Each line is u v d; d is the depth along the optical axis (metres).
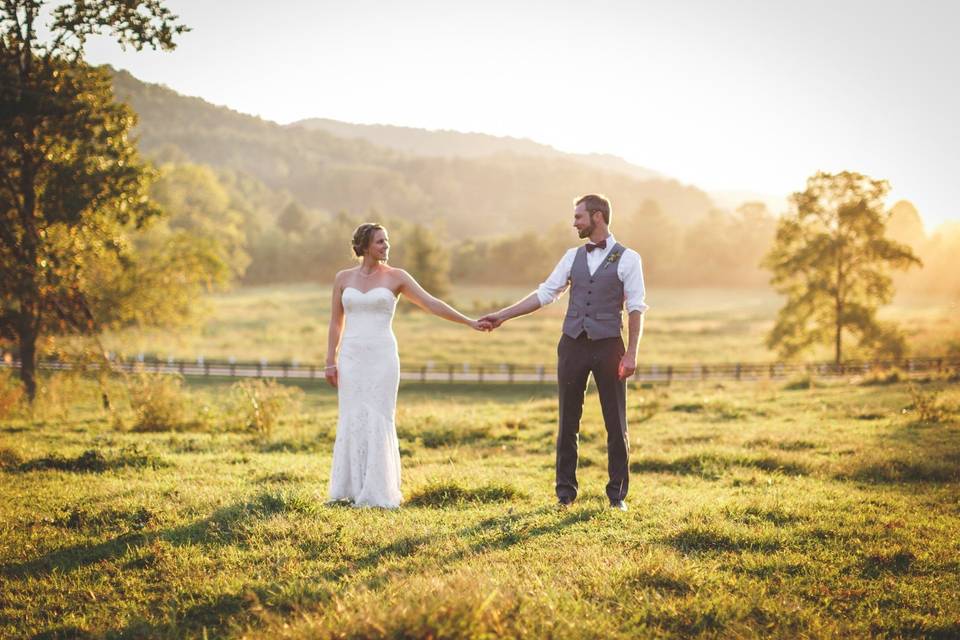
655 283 139.75
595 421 13.25
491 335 59.59
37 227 17.02
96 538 5.13
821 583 4.27
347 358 6.17
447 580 3.90
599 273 5.91
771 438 10.33
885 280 34.75
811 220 35.91
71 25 15.15
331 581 4.21
